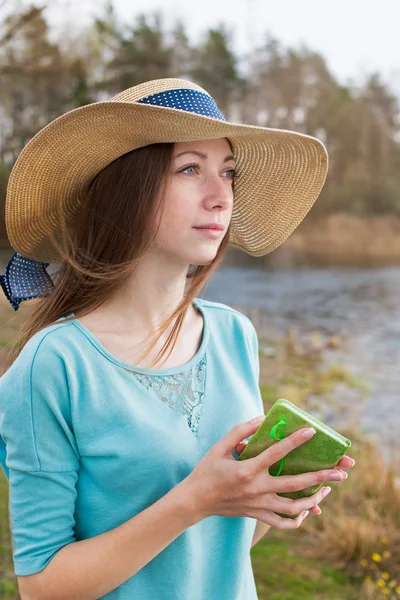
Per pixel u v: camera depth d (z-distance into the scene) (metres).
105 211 1.25
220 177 1.25
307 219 33.12
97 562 1.07
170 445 1.15
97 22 13.48
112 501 1.14
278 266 21.23
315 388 7.22
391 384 7.62
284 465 1.08
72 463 1.13
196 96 1.24
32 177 1.30
